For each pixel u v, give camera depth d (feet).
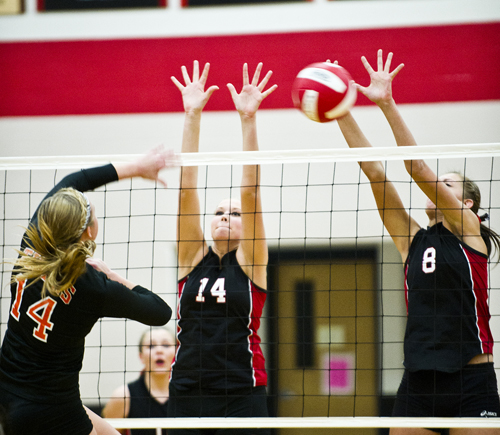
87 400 36.40
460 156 18.98
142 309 14.58
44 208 13.96
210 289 19.98
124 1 38.93
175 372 19.62
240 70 38.04
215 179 36.81
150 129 38.45
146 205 38.06
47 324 13.98
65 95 38.99
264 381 19.54
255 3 38.14
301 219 37.68
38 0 39.27
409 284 19.80
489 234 21.04
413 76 37.19
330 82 19.72
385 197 21.24
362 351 39.19
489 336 19.22
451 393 18.53
